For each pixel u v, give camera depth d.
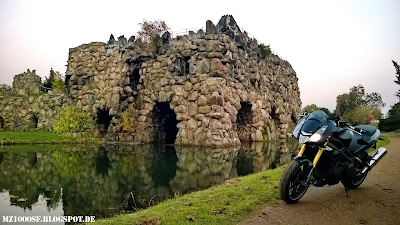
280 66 33.91
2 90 31.44
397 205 5.46
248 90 26.02
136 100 25.75
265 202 5.79
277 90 32.09
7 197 8.14
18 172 11.43
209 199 6.05
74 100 29.16
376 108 43.28
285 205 5.59
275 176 8.05
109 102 27.14
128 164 13.40
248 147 21.62
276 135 31.05
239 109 24.77
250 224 4.71
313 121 5.59
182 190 8.62
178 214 5.13
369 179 7.44
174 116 27.39
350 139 5.97
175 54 23.81
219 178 10.31
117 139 25.31
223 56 22.67
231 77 23.45
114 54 27.59
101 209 7.07
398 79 27.34
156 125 25.62
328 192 6.44
